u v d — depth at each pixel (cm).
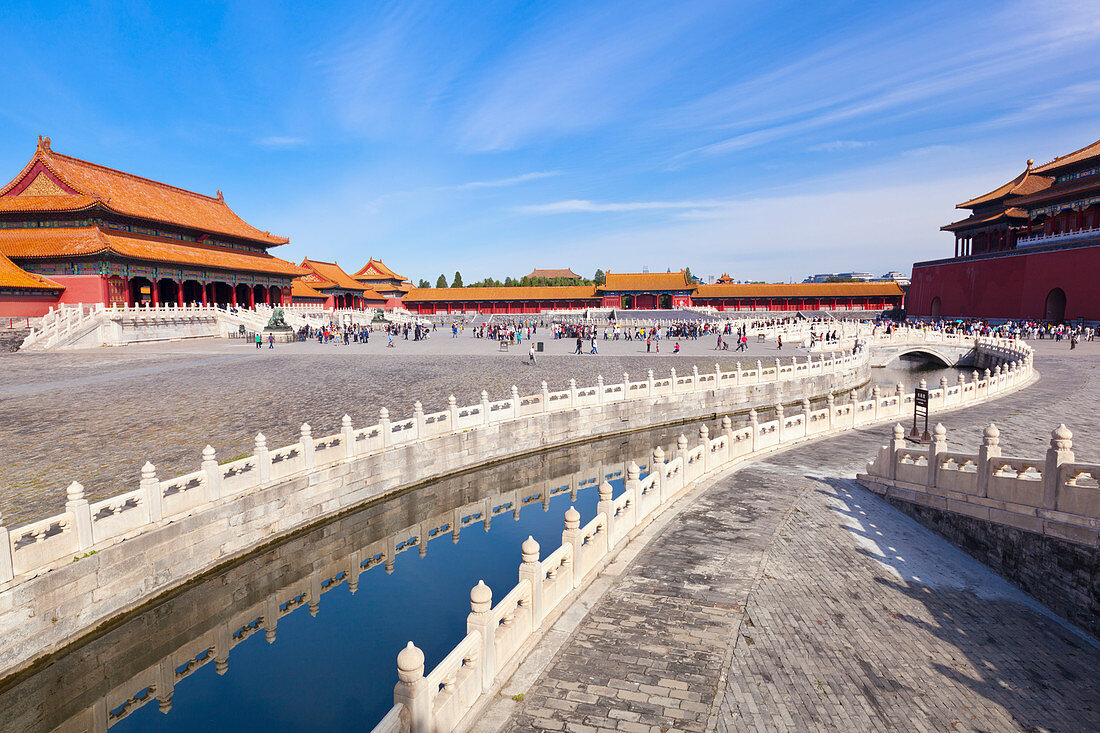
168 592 1476
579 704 845
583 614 1102
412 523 2312
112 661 1330
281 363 4322
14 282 5353
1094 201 7250
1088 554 1123
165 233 7031
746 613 1112
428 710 709
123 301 6134
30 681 1177
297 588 1770
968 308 9006
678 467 1852
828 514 1667
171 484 1500
